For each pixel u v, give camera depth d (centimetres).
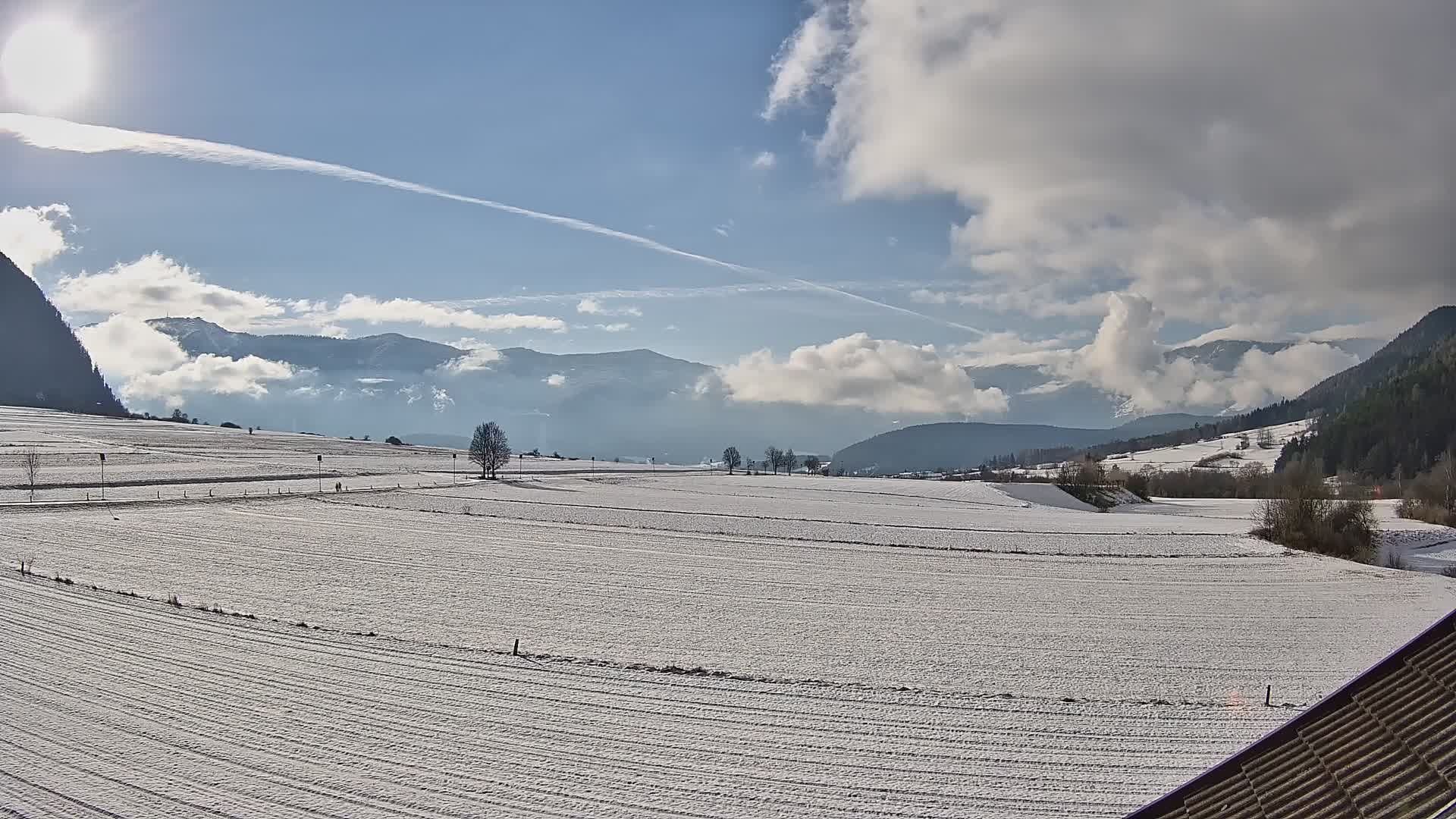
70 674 3403
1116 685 3706
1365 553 7544
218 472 11638
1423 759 1261
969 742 3003
